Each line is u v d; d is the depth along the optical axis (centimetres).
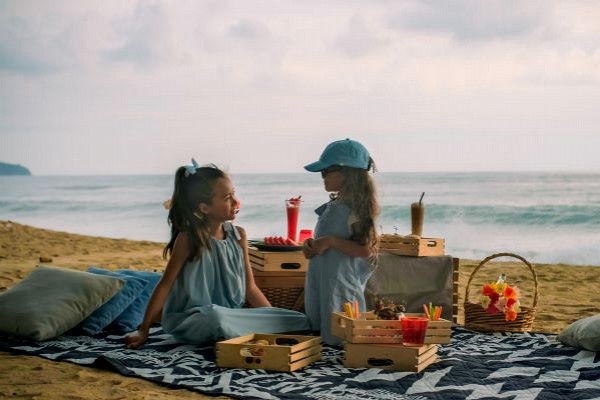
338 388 381
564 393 378
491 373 415
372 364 424
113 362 418
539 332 539
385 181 4650
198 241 476
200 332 460
